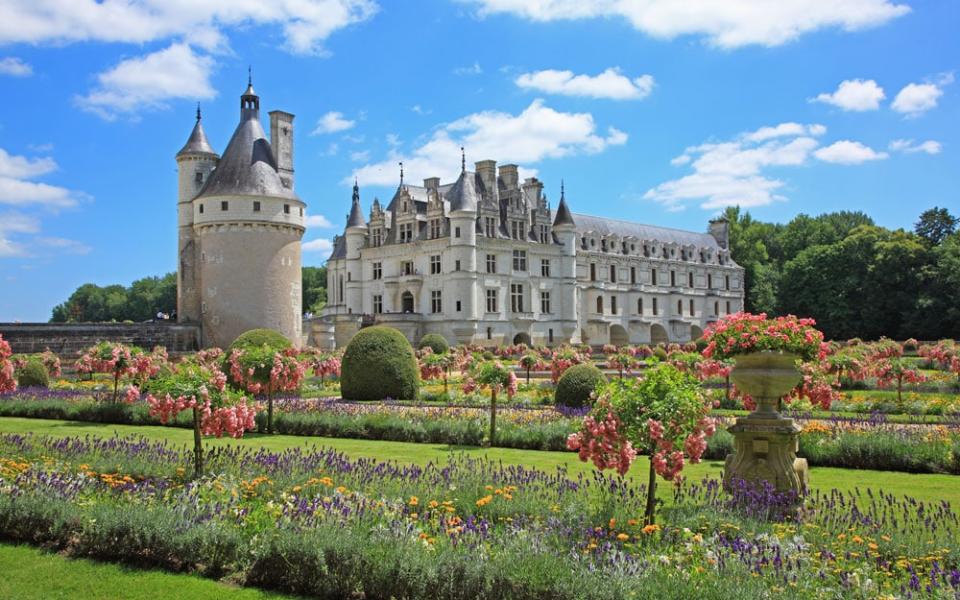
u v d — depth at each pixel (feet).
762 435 43.01
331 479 43.47
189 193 220.84
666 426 36.45
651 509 37.06
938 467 59.57
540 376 157.28
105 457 52.60
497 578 29.50
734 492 40.40
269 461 49.93
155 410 48.42
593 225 333.62
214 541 35.86
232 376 95.30
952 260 280.31
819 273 326.65
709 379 127.85
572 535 33.91
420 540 33.22
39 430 84.89
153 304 515.91
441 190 289.53
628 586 27.58
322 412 88.58
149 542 36.86
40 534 39.88
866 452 61.98
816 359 45.03
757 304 385.91
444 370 130.82
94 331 185.57
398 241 274.57
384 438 81.15
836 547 32.71
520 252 271.49
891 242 298.56
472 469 49.47
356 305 291.79
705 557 30.60
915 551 32.40
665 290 357.61
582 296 313.53
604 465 37.86
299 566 33.35
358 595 32.42
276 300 207.92
